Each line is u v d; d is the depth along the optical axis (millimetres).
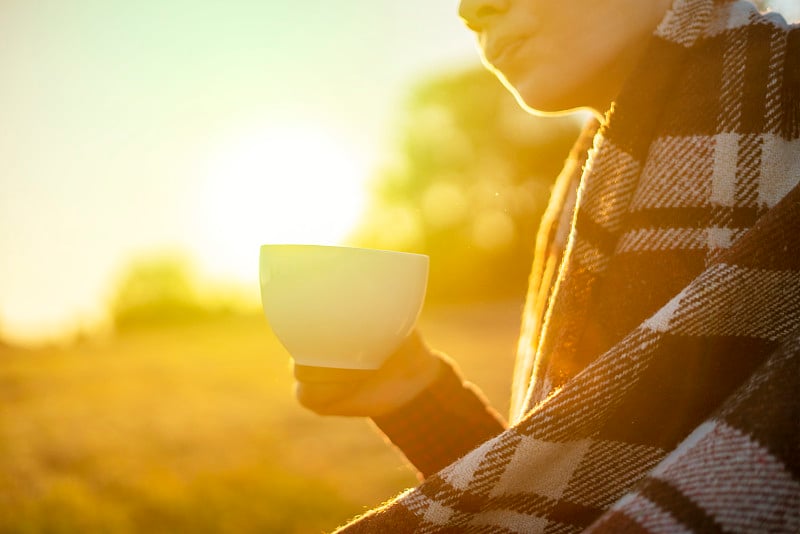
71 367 10773
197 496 3635
